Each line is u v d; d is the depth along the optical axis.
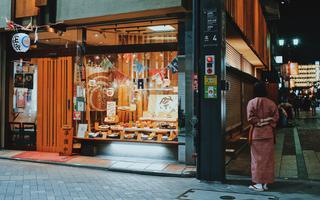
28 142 13.45
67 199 7.23
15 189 8.00
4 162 11.62
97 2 11.23
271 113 8.25
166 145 11.47
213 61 9.14
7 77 13.73
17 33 12.34
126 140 11.98
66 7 11.75
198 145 9.18
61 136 12.39
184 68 11.03
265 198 7.48
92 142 12.35
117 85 12.46
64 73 12.88
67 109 12.79
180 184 8.77
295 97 36.84
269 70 30.50
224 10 9.48
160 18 11.12
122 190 8.05
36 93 13.39
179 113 11.03
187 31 10.91
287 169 10.46
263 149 8.09
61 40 13.32
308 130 22.20
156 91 11.98
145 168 10.35
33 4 12.32
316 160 11.88
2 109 13.61
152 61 11.98
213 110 9.09
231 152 12.35
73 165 10.98
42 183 8.63
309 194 7.83
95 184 8.62
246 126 17.09
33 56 13.30
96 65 12.60
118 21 11.65
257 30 19.70
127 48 12.02
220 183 8.88
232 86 13.50
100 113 12.65
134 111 12.28
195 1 9.37
